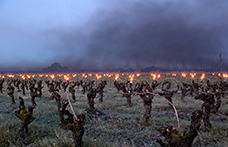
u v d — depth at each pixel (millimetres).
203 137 5344
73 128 4191
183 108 9641
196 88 11617
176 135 3143
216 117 7742
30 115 5348
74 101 12688
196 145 4867
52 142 4828
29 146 4641
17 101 12344
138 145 5004
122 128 6410
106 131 6082
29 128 5836
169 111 9148
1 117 6965
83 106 10750
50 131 5809
